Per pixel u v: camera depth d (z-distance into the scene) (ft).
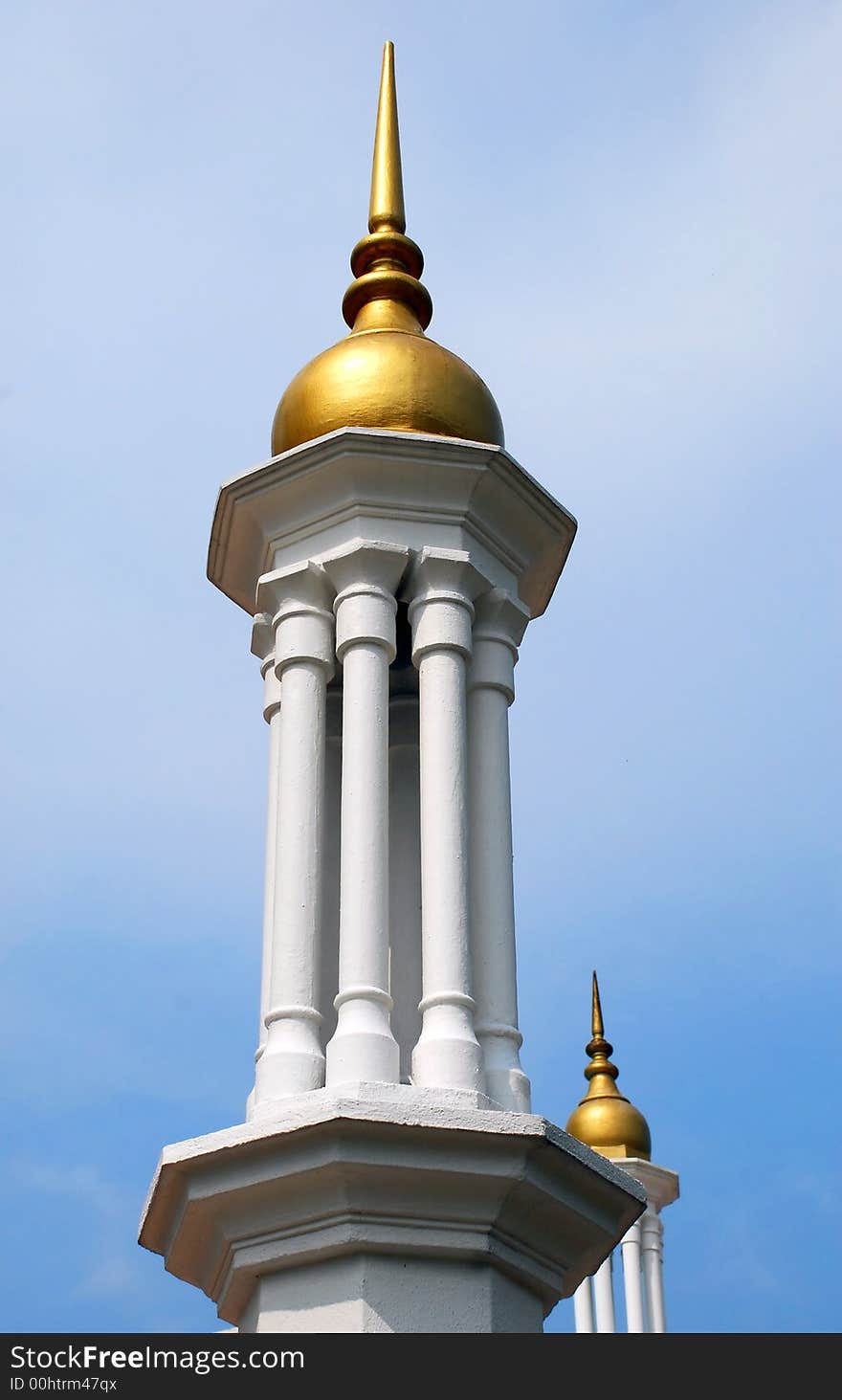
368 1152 36.45
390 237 50.65
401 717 47.29
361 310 49.34
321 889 41.47
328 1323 36.32
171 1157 37.68
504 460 44.52
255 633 45.88
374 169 52.49
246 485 45.06
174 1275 40.60
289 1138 36.58
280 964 40.40
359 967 39.52
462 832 41.42
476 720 43.65
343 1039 38.60
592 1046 89.81
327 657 43.65
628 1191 38.99
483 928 41.55
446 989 39.68
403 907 45.34
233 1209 37.63
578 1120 86.74
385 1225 36.83
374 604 43.16
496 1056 39.91
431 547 43.88
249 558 46.60
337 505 44.16
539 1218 38.06
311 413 45.55
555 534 46.50
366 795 41.14
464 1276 37.04
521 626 45.52
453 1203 37.09
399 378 45.62
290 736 42.68
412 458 44.06
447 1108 36.86
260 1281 37.65
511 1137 36.78
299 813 41.83
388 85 54.13
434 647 43.11
